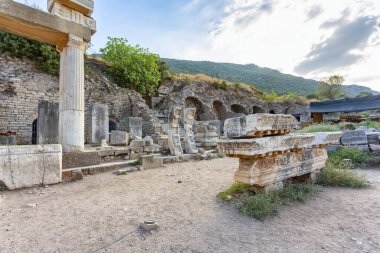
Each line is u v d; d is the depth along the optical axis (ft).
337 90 117.19
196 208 10.68
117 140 32.37
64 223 9.09
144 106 56.75
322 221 9.45
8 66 41.98
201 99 75.82
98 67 62.08
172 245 7.47
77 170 17.54
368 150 23.53
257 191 11.75
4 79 40.88
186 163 25.82
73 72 20.70
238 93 88.69
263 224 9.11
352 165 20.45
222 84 85.10
